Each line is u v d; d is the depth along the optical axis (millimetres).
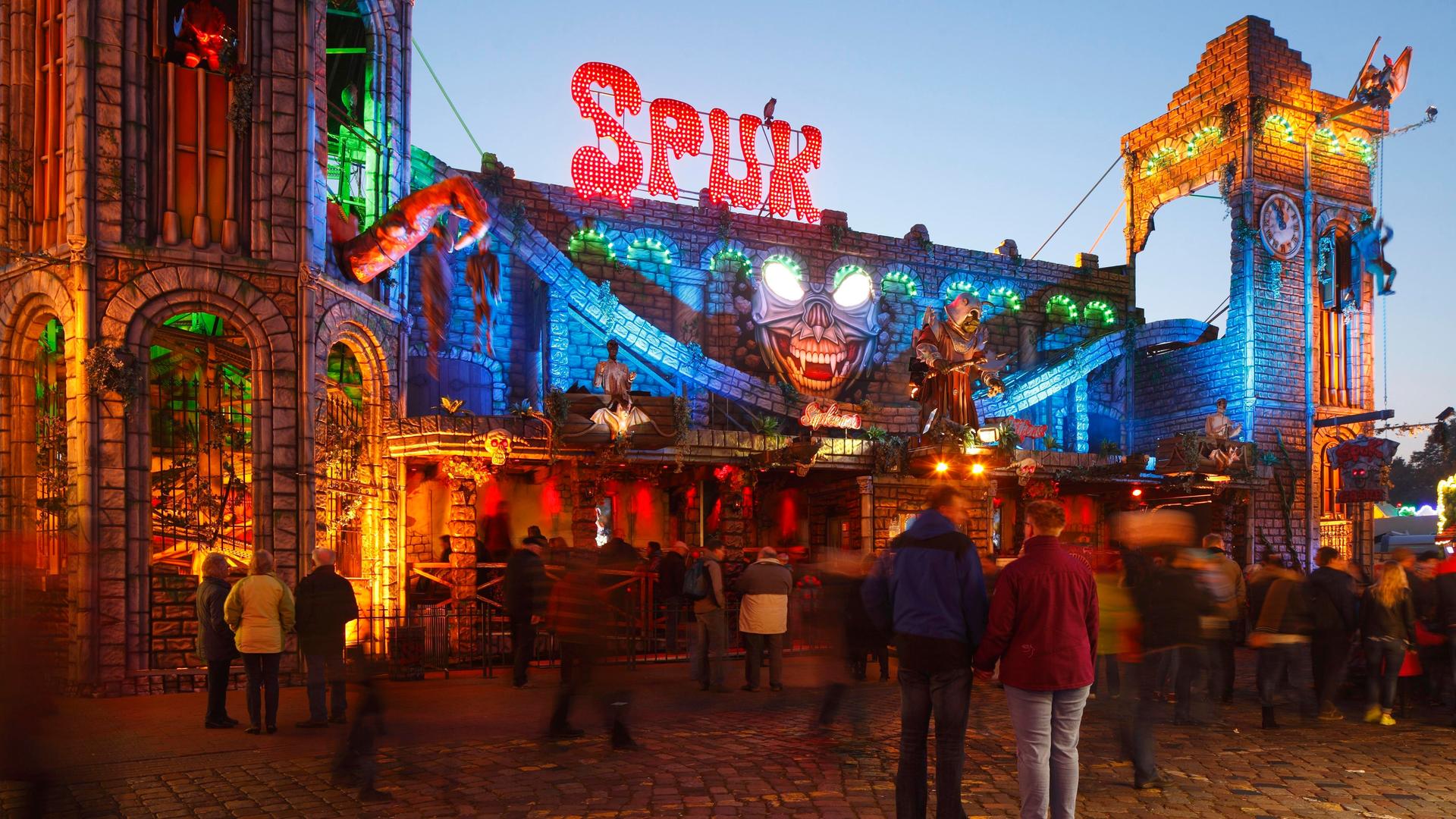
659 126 25344
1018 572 5715
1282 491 28984
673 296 26328
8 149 15398
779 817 6922
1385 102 30891
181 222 15195
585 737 9805
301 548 15328
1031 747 5602
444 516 21594
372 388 18391
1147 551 8703
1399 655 10750
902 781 5938
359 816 7102
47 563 15000
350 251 17141
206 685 14555
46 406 16016
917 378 22547
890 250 28812
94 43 14672
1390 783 7965
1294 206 30438
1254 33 30078
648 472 22375
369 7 19266
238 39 15586
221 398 17750
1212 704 11547
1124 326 30828
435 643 16281
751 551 21781
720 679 13484
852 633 10188
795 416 26062
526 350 24188
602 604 9688
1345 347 31234
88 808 7250
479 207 17281
